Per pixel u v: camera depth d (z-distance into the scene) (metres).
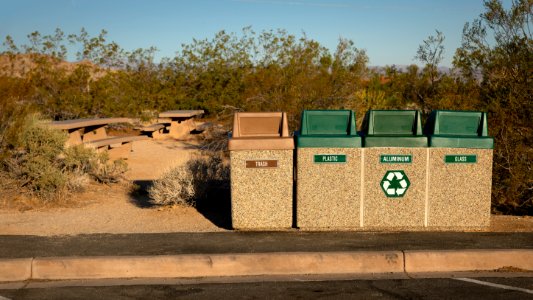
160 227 8.06
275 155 7.53
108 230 7.88
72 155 11.06
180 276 6.12
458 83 11.89
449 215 7.62
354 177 7.54
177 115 22.59
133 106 22.80
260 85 15.98
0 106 10.41
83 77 21.22
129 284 5.86
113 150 16.11
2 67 20.77
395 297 5.45
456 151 7.57
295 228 7.64
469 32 11.52
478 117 7.73
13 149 10.54
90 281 5.97
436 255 6.33
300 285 5.81
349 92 15.25
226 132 16.02
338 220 7.55
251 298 5.43
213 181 9.66
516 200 9.26
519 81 9.63
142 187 11.76
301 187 7.51
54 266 6.06
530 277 6.09
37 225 8.16
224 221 8.40
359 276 6.13
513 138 9.10
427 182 7.59
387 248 6.57
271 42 19.38
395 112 7.69
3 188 9.84
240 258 6.20
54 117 20.11
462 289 5.69
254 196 7.56
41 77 20.56
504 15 10.66
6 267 6.01
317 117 7.71
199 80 29.50
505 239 7.06
